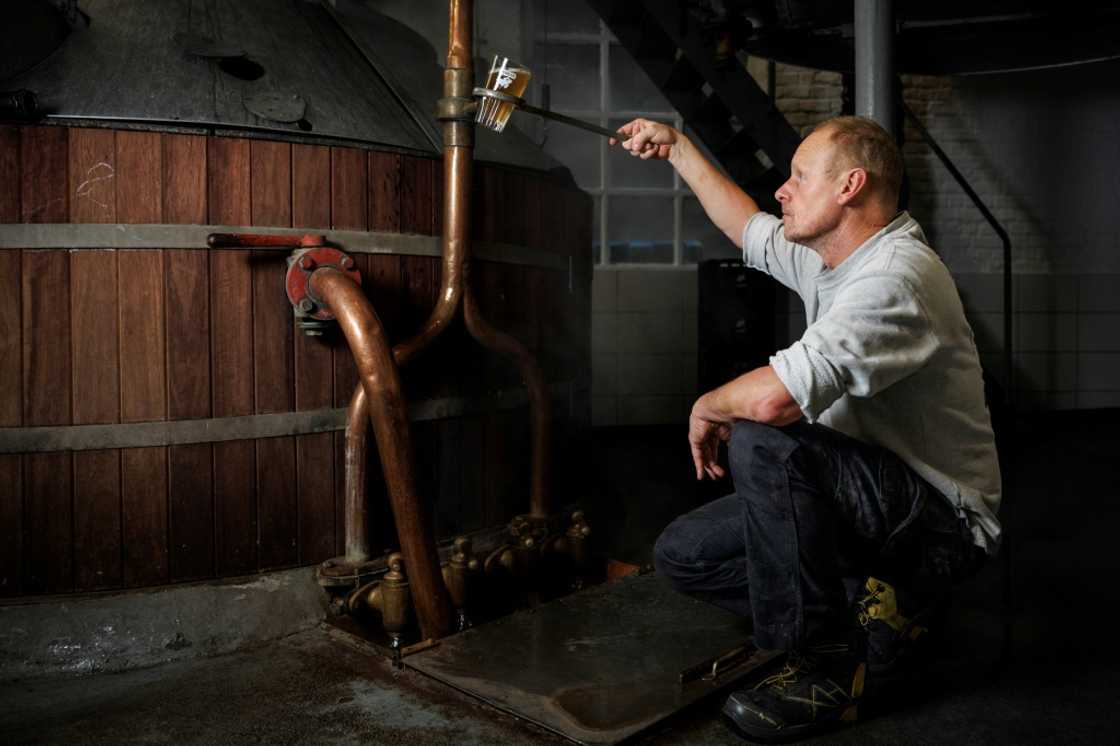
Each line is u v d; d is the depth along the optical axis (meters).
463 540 2.26
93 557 2.07
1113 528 3.32
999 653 2.07
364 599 2.19
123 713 1.74
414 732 1.64
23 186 1.99
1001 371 6.34
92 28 2.21
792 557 1.56
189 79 2.17
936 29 5.21
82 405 2.04
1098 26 4.96
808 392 1.46
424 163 2.43
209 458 2.14
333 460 2.30
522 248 2.72
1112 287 6.38
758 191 5.34
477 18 5.48
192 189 2.09
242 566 2.19
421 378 2.40
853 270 1.65
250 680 1.89
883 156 1.63
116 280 2.05
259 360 2.18
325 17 2.75
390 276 2.35
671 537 1.86
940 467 1.68
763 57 5.26
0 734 1.65
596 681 1.78
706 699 1.72
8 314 1.99
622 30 4.97
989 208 6.29
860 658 1.66
